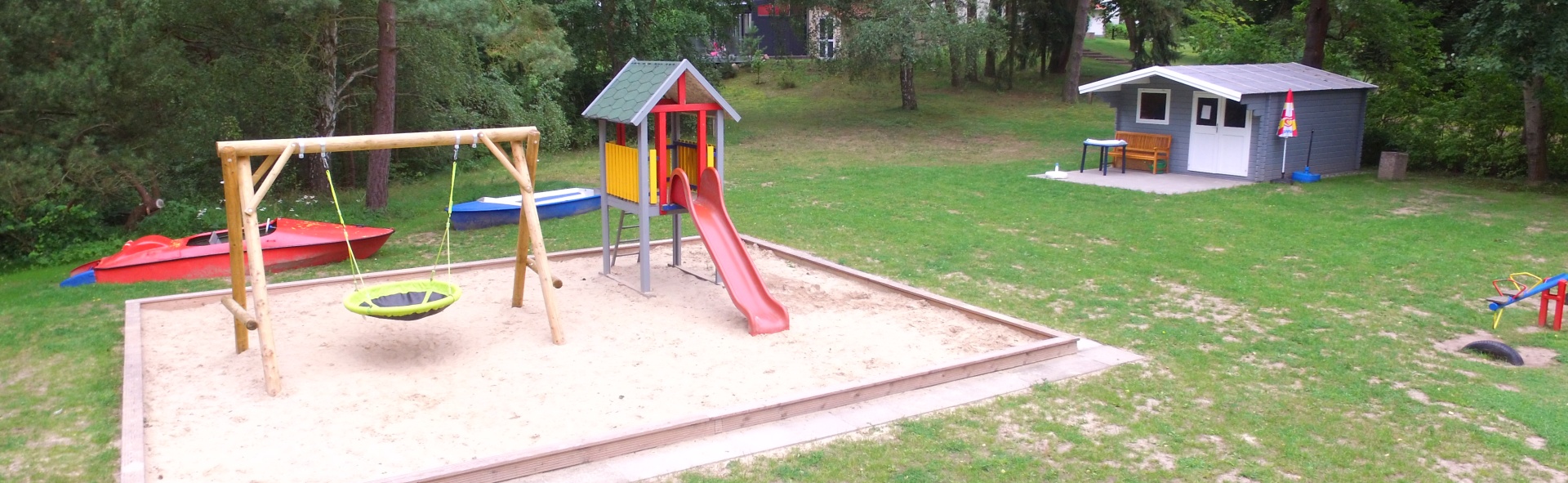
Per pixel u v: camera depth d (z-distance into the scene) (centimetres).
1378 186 1755
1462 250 1216
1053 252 1241
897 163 2288
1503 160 1834
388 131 1664
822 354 834
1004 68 3725
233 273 826
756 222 1493
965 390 741
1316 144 1889
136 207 1703
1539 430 650
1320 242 1271
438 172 2367
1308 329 898
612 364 809
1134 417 685
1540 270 1111
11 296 1141
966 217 1495
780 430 661
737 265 974
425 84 1972
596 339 884
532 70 2269
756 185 1931
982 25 2995
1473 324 909
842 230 1419
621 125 1109
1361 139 1981
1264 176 1808
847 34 3072
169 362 821
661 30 2925
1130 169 2033
